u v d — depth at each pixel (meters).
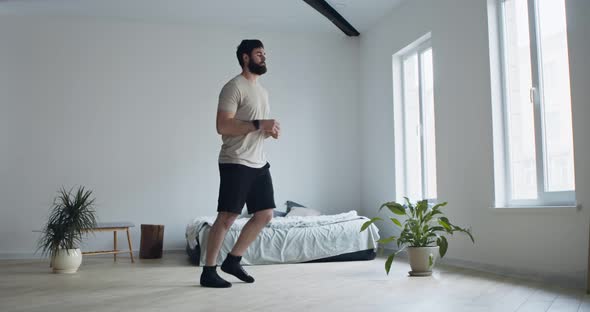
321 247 4.95
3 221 5.98
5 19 6.18
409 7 5.56
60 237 4.37
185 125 6.49
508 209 3.81
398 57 5.97
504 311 2.43
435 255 3.84
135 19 6.44
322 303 2.68
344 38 6.95
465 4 4.48
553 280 3.36
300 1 5.94
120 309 2.57
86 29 6.35
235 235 4.78
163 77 6.49
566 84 3.46
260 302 2.72
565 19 3.38
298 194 6.67
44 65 6.23
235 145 3.29
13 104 6.12
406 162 5.82
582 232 3.17
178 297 2.92
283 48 6.82
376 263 4.78
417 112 5.62
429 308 2.51
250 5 6.02
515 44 4.02
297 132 6.75
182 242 6.35
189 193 6.42
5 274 4.29
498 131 4.10
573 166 3.39
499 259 3.94
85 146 6.24
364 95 6.75
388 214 5.98
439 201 4.80
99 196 6.21
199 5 6.02
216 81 6.61
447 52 4.75
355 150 6.88
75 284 3.60
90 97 6.30
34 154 6.12
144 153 6.36
